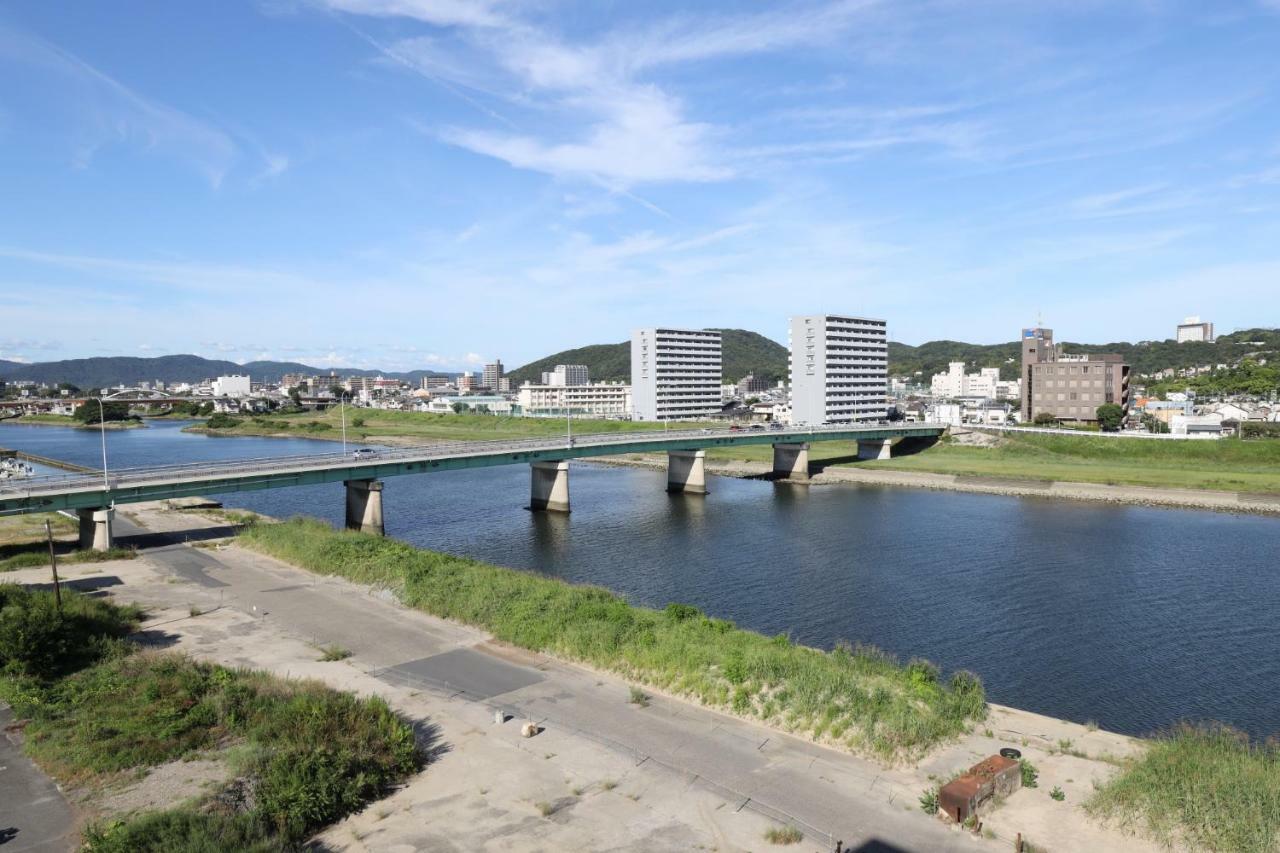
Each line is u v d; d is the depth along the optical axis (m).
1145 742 29.36
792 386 177.75
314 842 22.05
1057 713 37.31
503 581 48.75
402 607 46.72
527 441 105.00
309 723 27.53
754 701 31.59
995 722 31.19
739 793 24.75
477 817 23.31
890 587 59.72
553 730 29.45
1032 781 25.22
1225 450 127.06
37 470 131.25
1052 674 42.16
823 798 24.45
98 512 63.44
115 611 43.03
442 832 22.53
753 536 80.94
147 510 82.31
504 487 119.38
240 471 74.12
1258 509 92.50
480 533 83.75
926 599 56.31
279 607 46.59
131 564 58.22
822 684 31.91
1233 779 23.86
